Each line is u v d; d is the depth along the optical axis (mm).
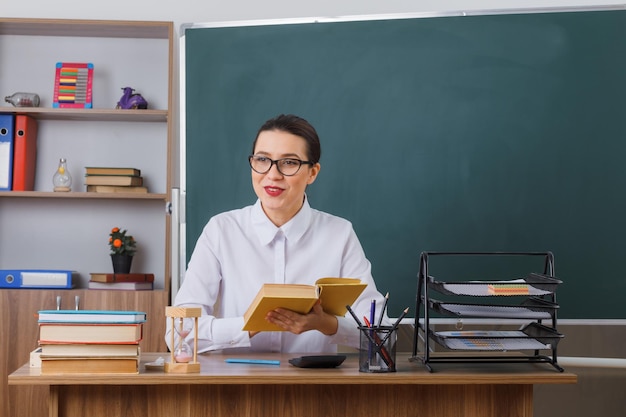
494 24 3422
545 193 3385
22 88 3762
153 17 3738
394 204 3443
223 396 1924
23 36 3766
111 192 3545
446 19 3443
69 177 3598
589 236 3361
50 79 3775
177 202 3488
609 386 3320
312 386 1941
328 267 2559
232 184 3502
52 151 3752
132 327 1834
